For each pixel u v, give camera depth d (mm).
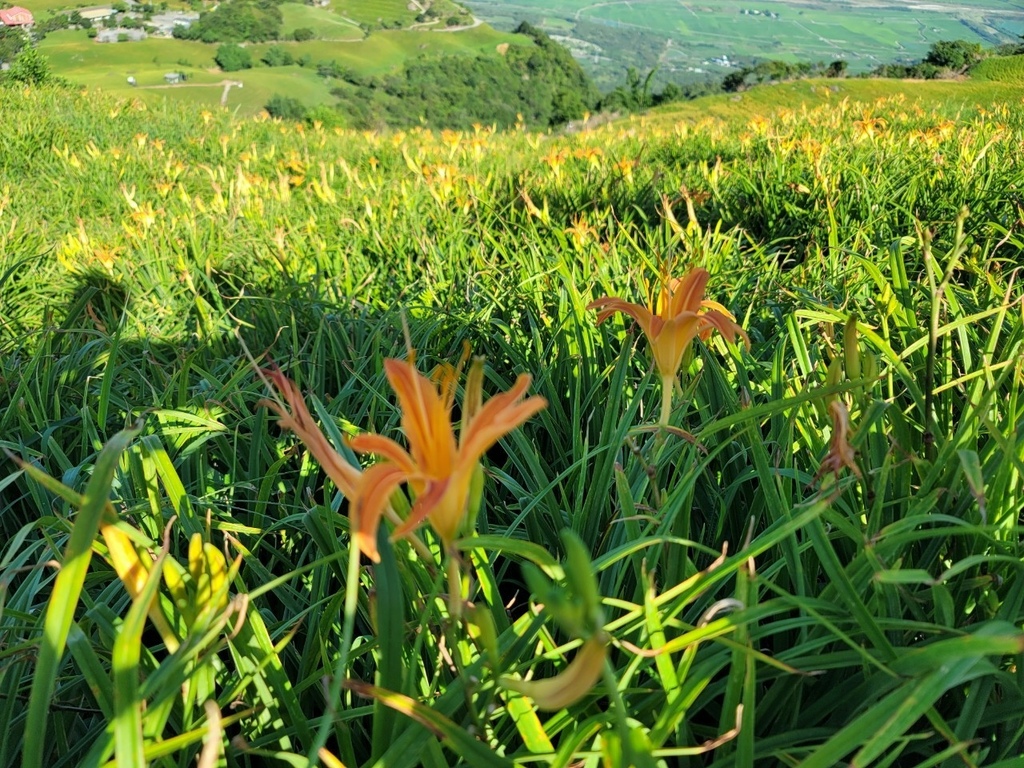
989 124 8500
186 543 1901
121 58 103500
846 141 6859
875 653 1170
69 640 1103
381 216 5320
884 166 5277
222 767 1249
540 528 1876
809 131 8336
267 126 14727
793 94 26359
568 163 7566
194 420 1992
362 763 1455
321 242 4828
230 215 5566
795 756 1210
